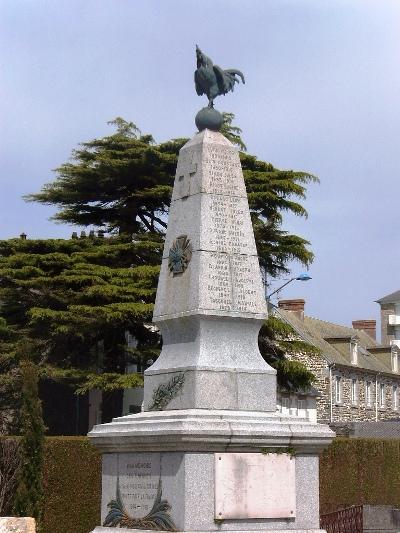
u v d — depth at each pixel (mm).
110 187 36438
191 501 11820
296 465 12625
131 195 35438
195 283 13094
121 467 12820
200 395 12609
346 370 62125
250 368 13016
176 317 13266
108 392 35250
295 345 34125
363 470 32031
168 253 13727
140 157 35656
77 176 36094
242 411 12773
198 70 14336
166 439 11977
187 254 13359
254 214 34281
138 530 12320
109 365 34531
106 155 35812
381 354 71500
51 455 23516
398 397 70812
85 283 33969
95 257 34938
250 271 13445
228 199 13578
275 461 12422
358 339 67062
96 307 32438
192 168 13719
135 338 35312
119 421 13023
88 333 33750
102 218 37875
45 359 34250
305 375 34062
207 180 13516
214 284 13125
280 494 12414
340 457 31047
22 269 33875
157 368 13367
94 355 34969
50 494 23344
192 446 11883
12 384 31828
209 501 11930
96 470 24047
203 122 13992
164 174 35688
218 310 13031
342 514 23188
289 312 63250
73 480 23719
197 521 11820
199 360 12773
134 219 36875
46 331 34000
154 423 12281
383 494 32969
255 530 12141
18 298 34812
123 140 36219
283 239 34562
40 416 22453
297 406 54688
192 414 12195
